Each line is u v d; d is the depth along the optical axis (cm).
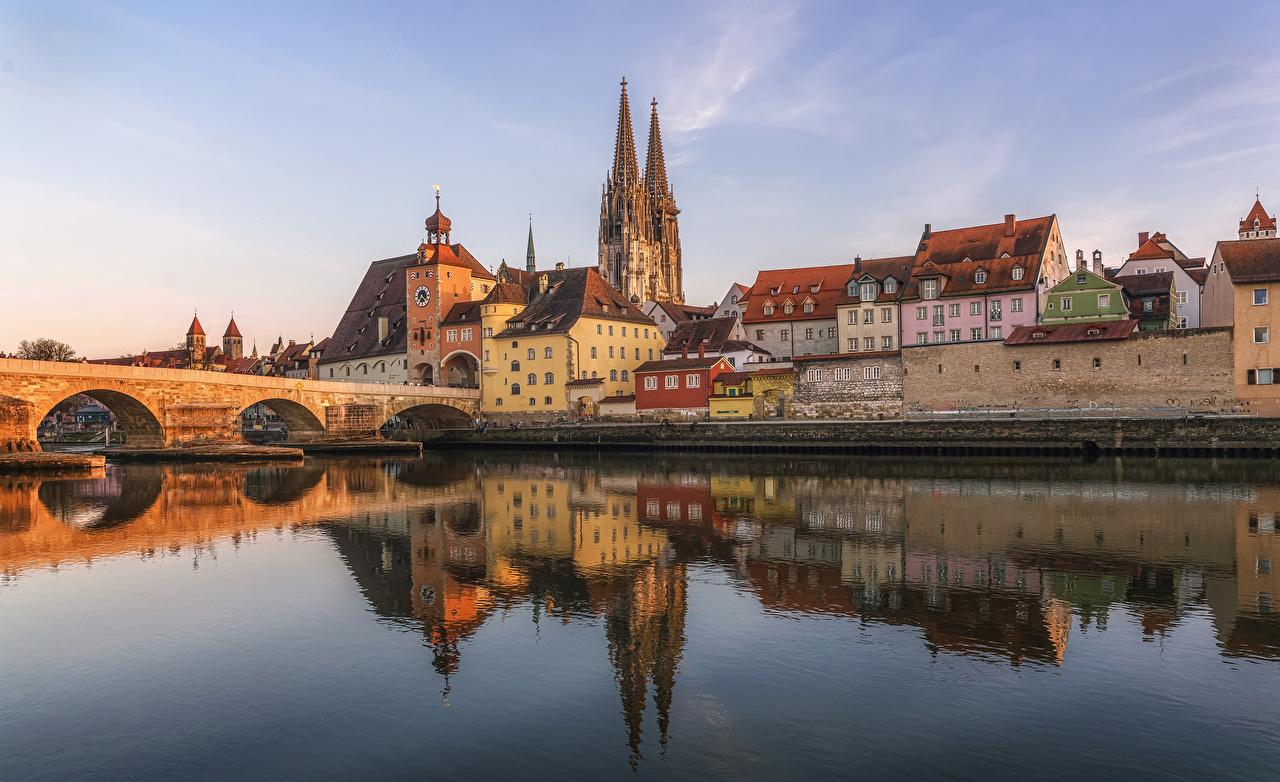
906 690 1816
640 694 1817
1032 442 7694
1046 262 9912
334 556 3303
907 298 10181
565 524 4072
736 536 3675
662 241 19550
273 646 2172
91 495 5459
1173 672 1903
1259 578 2767
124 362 18200
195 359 17400
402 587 2780
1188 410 7762
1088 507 4334
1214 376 7700
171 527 4047
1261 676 1877
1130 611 2391
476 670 1981
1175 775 1450
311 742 1625
